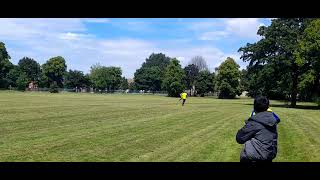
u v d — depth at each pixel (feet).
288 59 231.50
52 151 49.88
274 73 240.94
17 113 108.47
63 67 589.32
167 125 86.84
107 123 87.35
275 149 26.43
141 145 56.44
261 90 255.70
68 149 51.57
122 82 599.57
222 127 86.07
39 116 100.42
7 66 502.79
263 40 245.24
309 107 231.30
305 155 51.72
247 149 25.94
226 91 422.00
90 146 54.29
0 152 48.34
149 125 85.51
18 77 507.30
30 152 48.73
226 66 421.59
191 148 55.01
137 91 564.30
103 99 241.96
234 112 142.51
